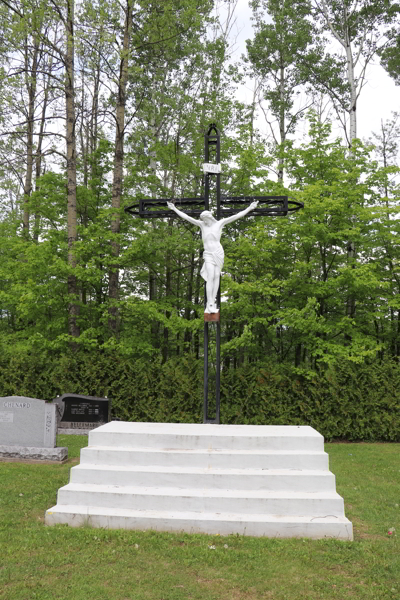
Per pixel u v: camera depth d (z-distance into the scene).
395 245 16.48
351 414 12.68
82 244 14.84
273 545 5.50
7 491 7.51
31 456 9.80
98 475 6.43
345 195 14.62
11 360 14.04
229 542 5.54
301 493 6.13
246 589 4.60
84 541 5.52
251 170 16.59
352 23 21.53
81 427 12.71
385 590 4.59
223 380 12.94
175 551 5.30
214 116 18.17
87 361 13.73
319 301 15.32
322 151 15.68
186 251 16.30
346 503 7.35
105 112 16.66
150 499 6.09
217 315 8.40
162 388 13.02
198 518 5.84
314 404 12.77
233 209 9.02
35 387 13.93
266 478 6.25
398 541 5.81
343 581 4.79
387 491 7.96
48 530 5.81
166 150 17.16
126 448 6.77
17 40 14.86
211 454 6.54
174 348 22.20
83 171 19.42
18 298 15.29
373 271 15.91
